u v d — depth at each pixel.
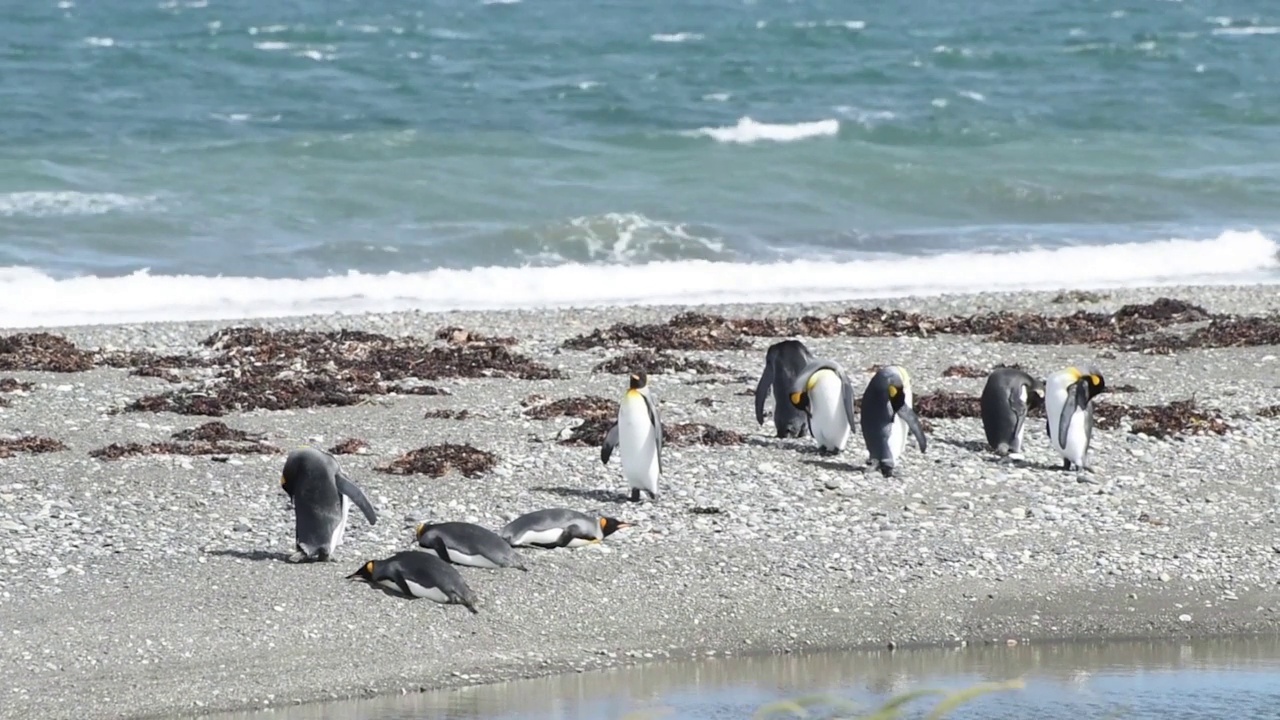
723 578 20.23
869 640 18.89
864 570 20.67
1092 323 37.81
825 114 72.88
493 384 31.17
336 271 45.88
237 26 100.06
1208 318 38.06
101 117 67.75
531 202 54.84
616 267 45.56
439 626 18.42
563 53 90.19
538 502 23.05
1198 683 17.53
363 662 17.44
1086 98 78.75
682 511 22.72
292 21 104.12
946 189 57.91
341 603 18.73
